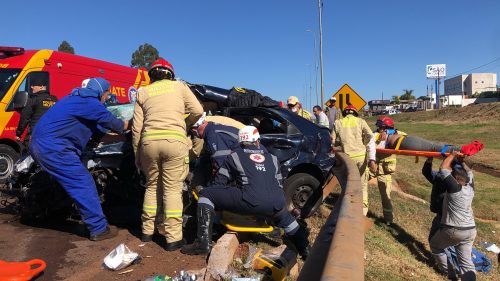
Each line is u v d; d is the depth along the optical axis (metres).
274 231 5.65
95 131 5.37
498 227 9.43
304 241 4.90
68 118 5.05
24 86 9.52
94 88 5.27
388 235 7.95
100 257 4.75
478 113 43.66
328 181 7.50
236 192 4.75
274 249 4.71
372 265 5.89
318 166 7.09
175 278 4.16
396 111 93.94
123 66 12.55
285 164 6.77
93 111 5.13
